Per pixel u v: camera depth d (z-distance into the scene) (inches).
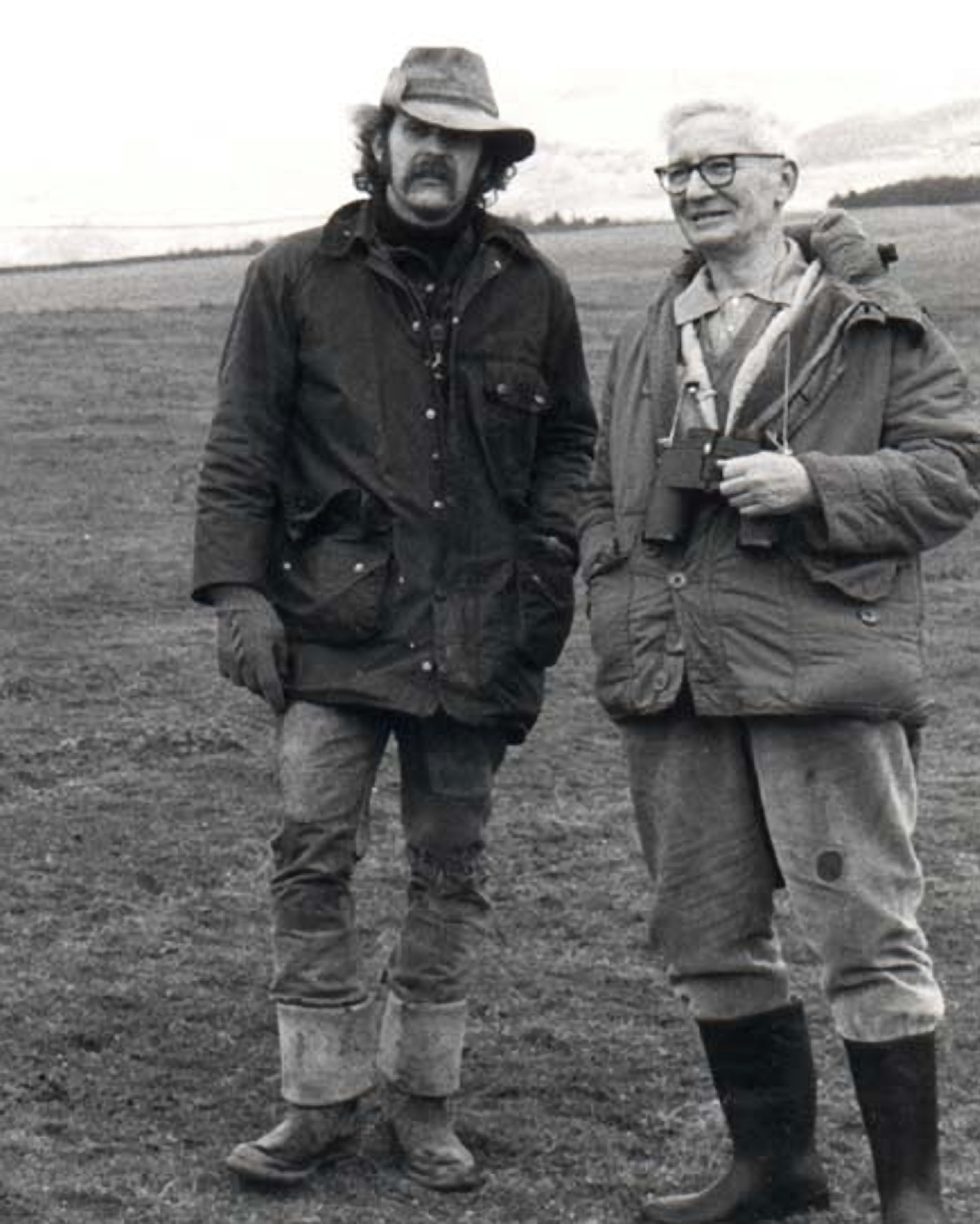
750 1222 195.6
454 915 205.9
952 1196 200.8
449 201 201.0
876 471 182.2
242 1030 238.4
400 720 205.9
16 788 331.0
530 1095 224.1
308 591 202.1
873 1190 202.7
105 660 418.6
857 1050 187.2
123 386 806.5
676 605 189.0
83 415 741.3
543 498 211.2
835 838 186.2
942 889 288.4
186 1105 218.8
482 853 208.7
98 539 543.5
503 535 206.5
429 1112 205.8
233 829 311.6
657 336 194.7
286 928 202.4
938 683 411.5
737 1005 195.3
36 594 479.8
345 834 202.1
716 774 192.2
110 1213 194.2
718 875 193.3
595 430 214.4
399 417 202.1
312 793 200.8
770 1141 196.2
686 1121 217.6
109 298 1298.0
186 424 725.3
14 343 929.5
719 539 188.1
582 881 292.8
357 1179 203.5
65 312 1069.1
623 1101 222.5
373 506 201.0
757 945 196.2
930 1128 186.5
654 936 198.2
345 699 200.1
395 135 200.7
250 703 385.7
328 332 202.1
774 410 186.5
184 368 855.1
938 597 495.2
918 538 185.3
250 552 202.5
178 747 354.3
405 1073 205.5
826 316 187.6
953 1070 229.6
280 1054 228.8
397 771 341.4
